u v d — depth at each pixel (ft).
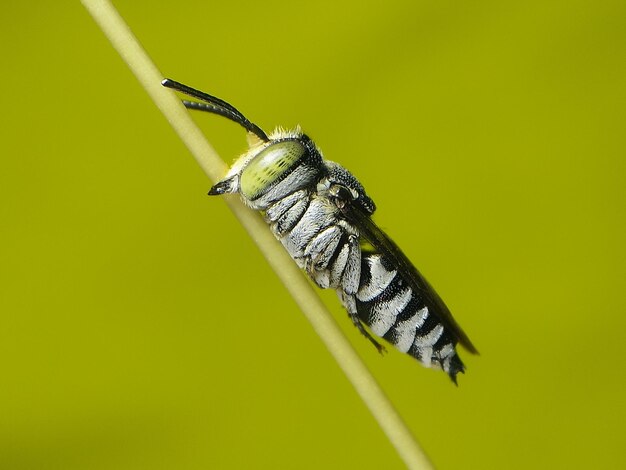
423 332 0.28
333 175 0.27
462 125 0.32
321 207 0.27
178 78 0.32
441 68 0.32
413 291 0.27
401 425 0.25
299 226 0.27
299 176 0.27
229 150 0.32
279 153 0.26
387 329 0.28
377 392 0.25
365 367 0.25
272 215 0.27
